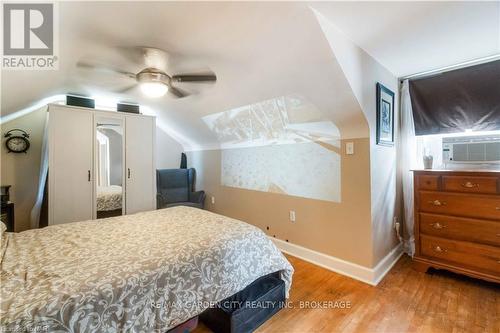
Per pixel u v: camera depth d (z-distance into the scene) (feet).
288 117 8.82
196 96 9.93
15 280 3.49
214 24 5.26
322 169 8.48
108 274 3.67
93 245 4.81
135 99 10.66
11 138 10.02
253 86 8.11
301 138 9.10
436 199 7.30
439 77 8.20
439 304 6.06
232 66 7.19
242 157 11.79
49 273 3.67
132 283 3.64
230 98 9.33
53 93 9.04
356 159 7.57
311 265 8.50
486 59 7.31
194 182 15.08
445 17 5.21
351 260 7.73
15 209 10.23
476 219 6.62
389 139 8.46
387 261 8.11
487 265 6.48
